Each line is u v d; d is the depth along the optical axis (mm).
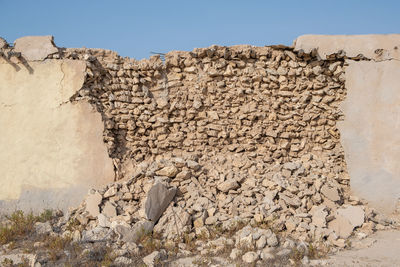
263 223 7508
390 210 8766
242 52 9641
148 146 9688
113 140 9359
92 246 7016
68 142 9219
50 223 8180
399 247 6961
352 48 9430
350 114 9383
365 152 9172
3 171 9234
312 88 9672
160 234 7445
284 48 9625
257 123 9656
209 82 9727
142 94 9625
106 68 9562
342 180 9242
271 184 8359
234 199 8195
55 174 9133
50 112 9336
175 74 9797
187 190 8367
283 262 6285
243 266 6172
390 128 9070
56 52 9422
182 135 9594
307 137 9633
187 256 6734
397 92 9125
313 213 7891
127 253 6715
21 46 9516
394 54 9258
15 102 9406
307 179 8703
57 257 6664
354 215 7980
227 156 9383
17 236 7637
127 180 8680
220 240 7070
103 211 7980
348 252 6801
